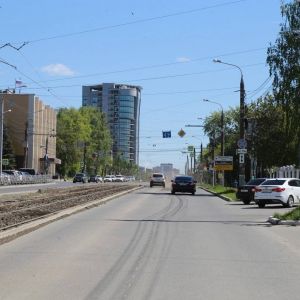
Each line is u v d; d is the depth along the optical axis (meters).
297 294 8.88
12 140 107.25
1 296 8.51
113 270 10.88
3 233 16.00
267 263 11.92
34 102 108.25
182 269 11.05
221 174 78.69
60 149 130.25
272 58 23.41
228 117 104.25
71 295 8.62
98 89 103.44
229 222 21.92
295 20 23.19
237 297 8.60
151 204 34.53
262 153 56.34
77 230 18.12
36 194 44.53
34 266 11.23
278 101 23.62
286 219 21.28
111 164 146.00
